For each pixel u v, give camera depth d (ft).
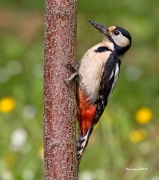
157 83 52.03
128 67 55.93
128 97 49.34
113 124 42.98
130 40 32.48
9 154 38.99
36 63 54.85
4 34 64.44
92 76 29.55
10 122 42.93
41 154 38.04
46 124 26.00
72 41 25.68
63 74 25.68
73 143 26.21
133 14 68.18
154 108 48.57
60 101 25.77
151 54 61.36
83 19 68.85
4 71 52.85
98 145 41.01
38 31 65.51
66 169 26.05
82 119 29.99
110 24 67.46
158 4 69.26
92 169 38.55
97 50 30.89
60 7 25.20
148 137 43.62
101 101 30.42
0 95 50.01
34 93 47.39
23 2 72.59
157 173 38.88
